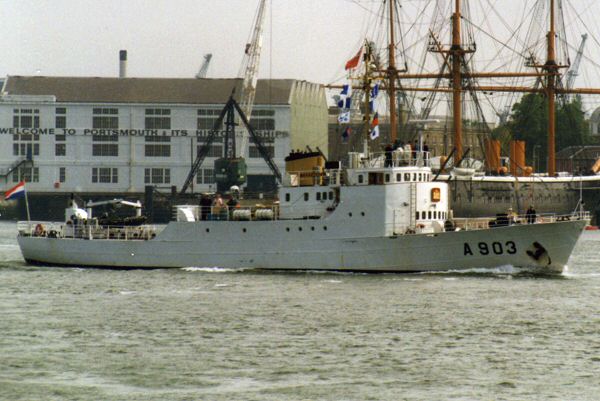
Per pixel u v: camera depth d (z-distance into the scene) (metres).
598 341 147.38
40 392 123.25
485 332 152.75
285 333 151.75
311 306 172.25
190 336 150.00
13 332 153.62
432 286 191.12
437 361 136.00
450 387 124.94
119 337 149.75
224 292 187.88
